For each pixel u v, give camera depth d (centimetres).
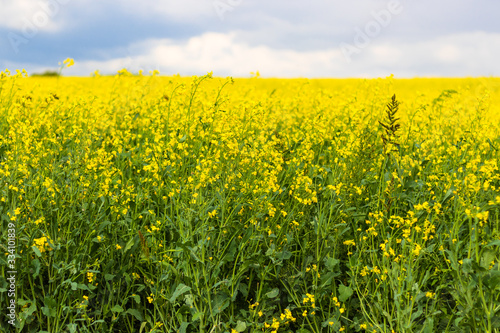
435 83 2106
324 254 367
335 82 2034
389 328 325
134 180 457
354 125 545
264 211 376
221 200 359
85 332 326
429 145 529
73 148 456
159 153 433
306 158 462
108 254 367
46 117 549
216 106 509
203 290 335
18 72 545
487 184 344
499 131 592
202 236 334
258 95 793
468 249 320
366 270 346
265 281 362
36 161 412
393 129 400
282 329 340
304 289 362
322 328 347
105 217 375
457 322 289
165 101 630
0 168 378
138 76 759
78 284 323
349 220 395
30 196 366
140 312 340
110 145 578
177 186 397
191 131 489
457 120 620
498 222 351
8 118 511
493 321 287
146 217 384
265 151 443
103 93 889
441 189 398
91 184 400
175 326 330
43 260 337
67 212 362
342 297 332
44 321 340
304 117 727
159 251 365
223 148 456
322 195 425
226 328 323
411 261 330
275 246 370
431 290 345
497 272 279
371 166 437
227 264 362
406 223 338
